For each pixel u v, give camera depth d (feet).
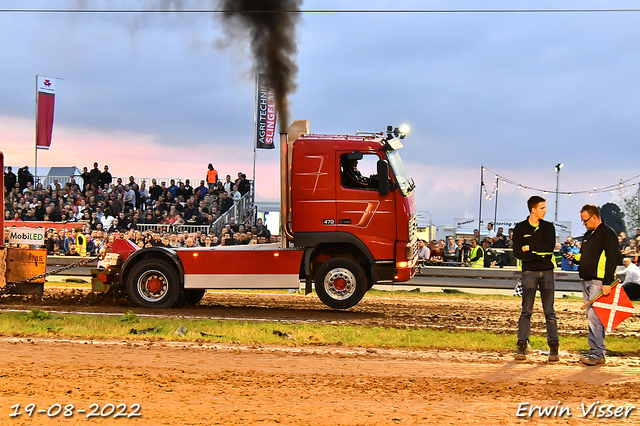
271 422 19.31
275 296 62.03
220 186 103.24
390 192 46.93
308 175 47.34
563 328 42.98
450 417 20.38
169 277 48.60
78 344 32.09
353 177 47.60
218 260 48.29
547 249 30.66
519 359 30.55
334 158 47.24
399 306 54.24
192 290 52.42
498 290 69.10
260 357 29.89
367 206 47.01
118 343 32.76
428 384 24.99
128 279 48.96
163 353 30.27
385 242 46.88
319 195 47.26
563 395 23.56
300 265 48.14
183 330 36.11
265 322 41.06
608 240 29.81
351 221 47.09
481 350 33.35
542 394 23.67
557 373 27.81
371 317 45.85
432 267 70.44
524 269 31.14
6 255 49.24
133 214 99.71
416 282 70.44
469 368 28.58
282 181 48.96
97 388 22.94
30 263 49.47
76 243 81.66
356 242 46.93
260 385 24.08
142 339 34.17
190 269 48.39
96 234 82.64
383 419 19.93
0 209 50.31
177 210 100.42
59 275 76.59
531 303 31.04
